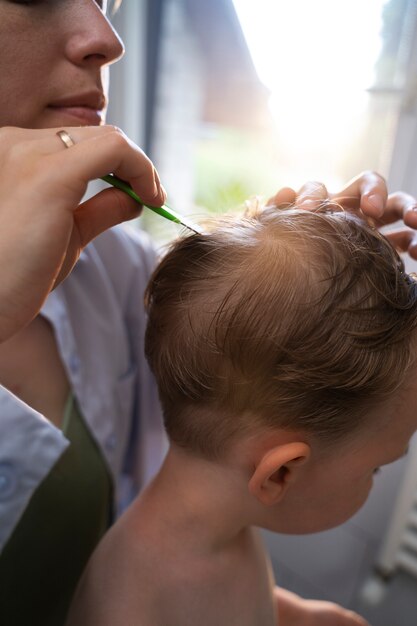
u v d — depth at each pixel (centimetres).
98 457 63
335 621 65
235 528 47
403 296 40
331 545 120
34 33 36
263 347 38
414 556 110
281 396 39
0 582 51
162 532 46
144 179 33
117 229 80
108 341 71
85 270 70
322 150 113
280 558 126
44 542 55
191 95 138
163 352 43
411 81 90
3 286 30
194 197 145
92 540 61
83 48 38
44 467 43
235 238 42
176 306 42
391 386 40
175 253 44
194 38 132
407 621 108
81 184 30
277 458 38
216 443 43
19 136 31
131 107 136
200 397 42
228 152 135
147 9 128
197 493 46
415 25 87
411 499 104
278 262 39
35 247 30
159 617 44
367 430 41
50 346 60
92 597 45
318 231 41
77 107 41
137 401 81
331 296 38
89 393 64
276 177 125
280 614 64
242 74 127
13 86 37
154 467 87
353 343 38
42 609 57
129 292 79
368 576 115
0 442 41
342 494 45
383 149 101
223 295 40
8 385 56
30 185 29
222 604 48
